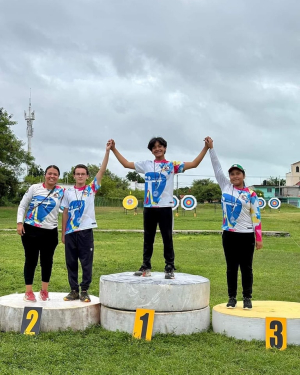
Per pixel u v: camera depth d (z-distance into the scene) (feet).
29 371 12.42
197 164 17.87
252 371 12.55
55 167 17.63
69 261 17.60
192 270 31.48
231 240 16.89
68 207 17.80
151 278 17.10
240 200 16.72
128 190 222.89
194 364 12.98
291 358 13.65
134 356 13.64
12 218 100.89
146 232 17.76
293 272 31.35
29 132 194.80
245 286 16.89
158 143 17.57
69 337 15.24
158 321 15.56
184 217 111.45
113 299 16.02
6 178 129.90
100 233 64.08
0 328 16.24
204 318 16.49
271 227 81.20
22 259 35.22
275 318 15.16
